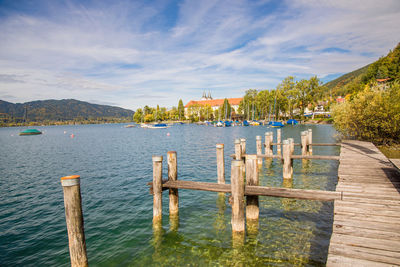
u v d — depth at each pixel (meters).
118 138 54.03
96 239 7.49
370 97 21.95
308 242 6.74
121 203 10.66
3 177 16.89
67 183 5.15
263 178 13.98
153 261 6.29
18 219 9.38
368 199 6.80
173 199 8.93
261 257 6.20
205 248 6.77
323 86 85.00
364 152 14.88
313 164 17.11
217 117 132.38
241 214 7.03
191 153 25.42
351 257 4.13
